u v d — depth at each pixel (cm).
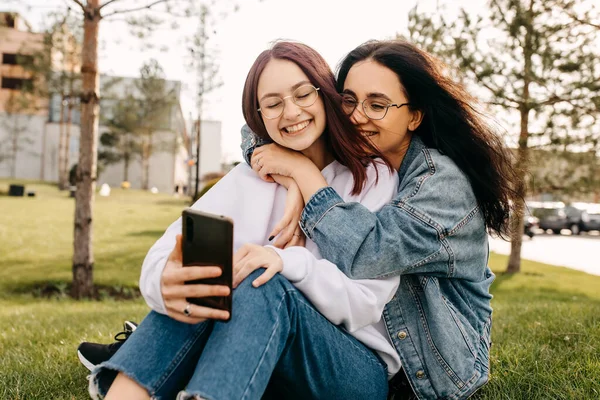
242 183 175
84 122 723
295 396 143
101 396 136
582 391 176
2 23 1105
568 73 838
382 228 148
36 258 1092
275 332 126
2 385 203
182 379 133
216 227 122
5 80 4012
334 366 139
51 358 251
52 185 3553
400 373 169
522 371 200
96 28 688
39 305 693
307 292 136
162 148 3941
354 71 170
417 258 149
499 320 365
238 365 119
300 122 163
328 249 149
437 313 155
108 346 192
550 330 281
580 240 2395
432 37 880
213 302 124
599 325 281
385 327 161
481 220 167
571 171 975
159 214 2094
